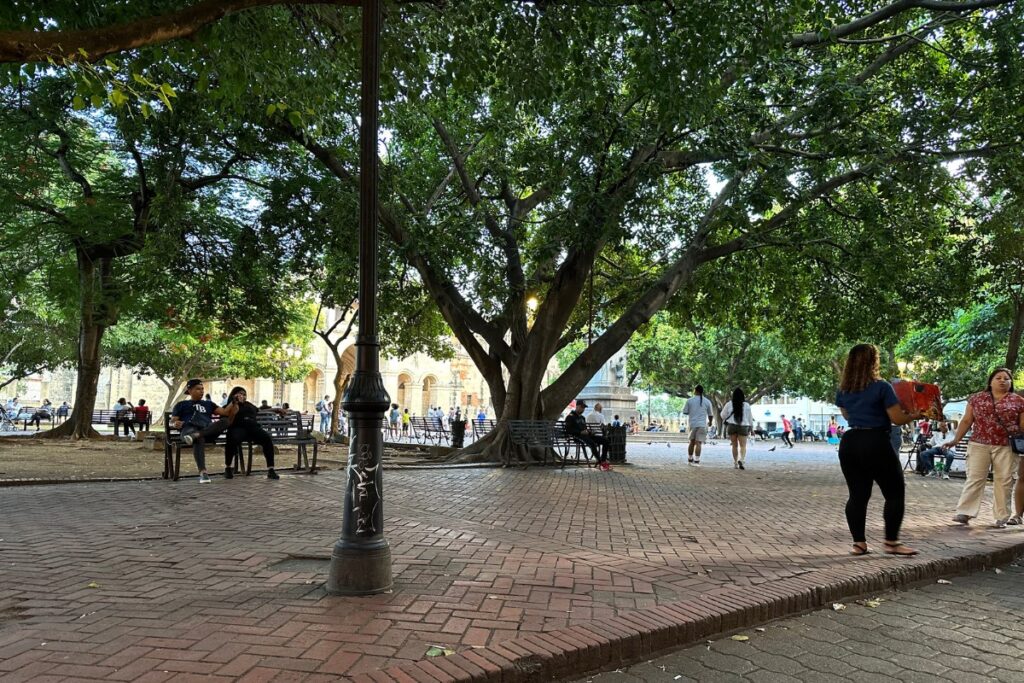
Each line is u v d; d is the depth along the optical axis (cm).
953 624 460
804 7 1058
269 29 904
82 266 2233
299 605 427
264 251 2175
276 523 711
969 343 2022
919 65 1452
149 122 1566
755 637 427
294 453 1862
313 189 1888
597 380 2653
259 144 1677
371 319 472
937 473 1619
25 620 396
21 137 1744
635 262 2109
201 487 995
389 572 468
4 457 1568
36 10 730
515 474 1302
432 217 1742
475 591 466
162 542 609
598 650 370
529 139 1559
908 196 1446
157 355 3891
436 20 1038
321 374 6925
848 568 557
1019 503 809
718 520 803
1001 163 1352
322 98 1071
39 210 2048
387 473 1259
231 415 1098
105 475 1163
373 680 313
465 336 1639
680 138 1366
